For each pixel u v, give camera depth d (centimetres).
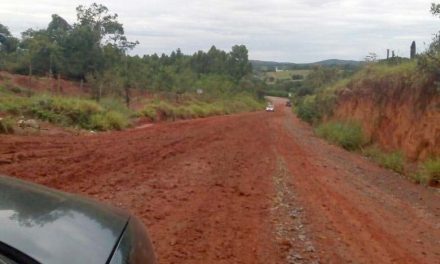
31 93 3562
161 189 1022
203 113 5319
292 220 914
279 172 1484
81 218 257
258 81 13362
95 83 4391
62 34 5694
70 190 905
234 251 685
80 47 5550
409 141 2091
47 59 5425
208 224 801
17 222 229
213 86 9312
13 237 216
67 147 1452
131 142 1802
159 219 790
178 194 994
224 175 1300
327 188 1305
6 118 1712
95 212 275
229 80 11331
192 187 1088
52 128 1997
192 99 6712
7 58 5481
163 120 3738
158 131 2505
